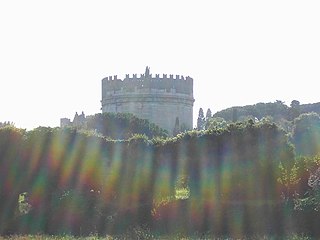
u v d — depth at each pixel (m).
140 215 38.47
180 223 36.59
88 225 37.81
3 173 43.78
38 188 44.00
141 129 106.81
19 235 32.28
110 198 43.09
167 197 41.34
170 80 124.12
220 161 41.47
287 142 40.66
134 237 29.44
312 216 32.72
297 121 92.88
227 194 40.50
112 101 125.19
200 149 42.12
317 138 83.88
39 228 38.62
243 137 41.09
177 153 42.75
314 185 34.25
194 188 41.50
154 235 30.80
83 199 40.66
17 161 44.28
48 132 45.16
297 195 38.00
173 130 119.56
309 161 38.62
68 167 44.59
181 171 42.53
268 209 35.19
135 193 42.41
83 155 44.59
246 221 35.25
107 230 36.34
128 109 122.44
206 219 36.56
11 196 43.50
